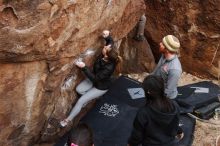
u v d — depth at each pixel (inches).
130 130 232.1
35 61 179.0
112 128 232.2
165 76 205.9
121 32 240.7
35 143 216.8
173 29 291.4
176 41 200.1
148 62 291.6
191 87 269.1
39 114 199.9
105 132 229.0
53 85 197.2
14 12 153.3
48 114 207.6
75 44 196.7
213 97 258.4
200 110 249.6
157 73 210.5
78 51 202.2
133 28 275.9
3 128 186.2
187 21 283.7
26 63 176.2
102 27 213.6
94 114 241.0
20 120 191.3
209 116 249.8
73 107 223.6
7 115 183.8
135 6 243.3
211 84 275.4
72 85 216.4
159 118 159.3
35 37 166.9
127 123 237.3
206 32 279.7
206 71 291.4
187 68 298.4
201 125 244.1
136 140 167.5
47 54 179.5
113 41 223.5
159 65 210.5
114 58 215.5
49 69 189.0
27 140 205.8
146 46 290.2
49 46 177.3
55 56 185.3
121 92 261.4
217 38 278.2
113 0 211.9
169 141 168.7
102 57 219.9
